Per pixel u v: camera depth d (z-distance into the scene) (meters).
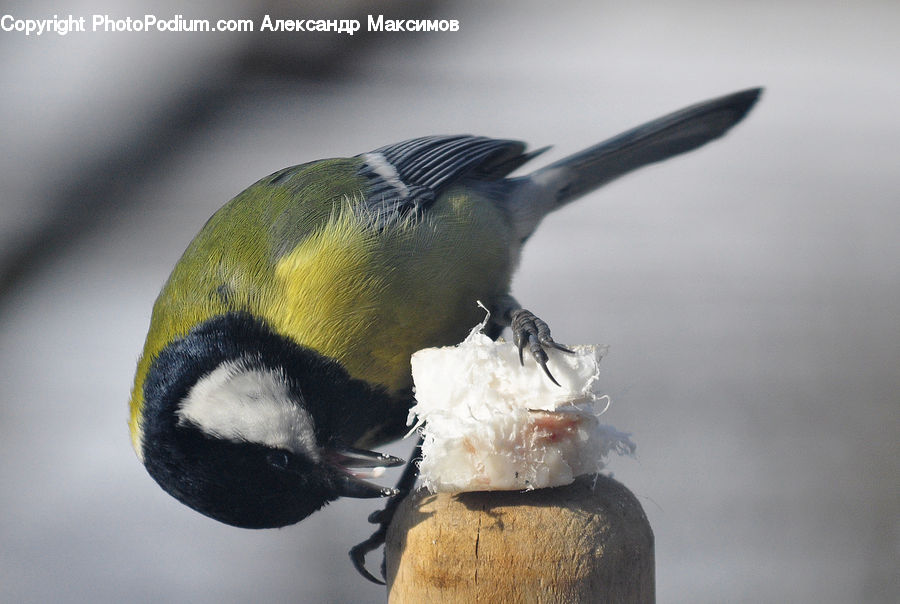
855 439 1.41
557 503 1.27
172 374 1.32
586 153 1.39
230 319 1.32
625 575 1.27
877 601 1.39
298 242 1.33
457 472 1.27
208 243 1.33
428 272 1.34
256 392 1.32
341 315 1.32
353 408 1.33
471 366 1.27
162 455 1.32
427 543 1.27
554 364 1.27
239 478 1.32
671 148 1.39
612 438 1.27
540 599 1.26
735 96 1.39
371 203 1.34
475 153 1.35
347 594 1.40
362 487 1.32
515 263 1.37
